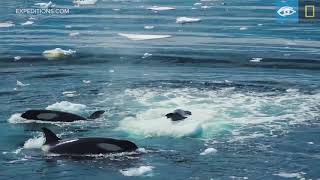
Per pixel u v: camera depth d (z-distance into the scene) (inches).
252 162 1776.6
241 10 5526.6
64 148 1833.2
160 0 6461.6
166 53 3533.5
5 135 2027.6
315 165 1748.3
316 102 2385.6
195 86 2694.4
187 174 1688.0
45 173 1694.1
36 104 2422.5
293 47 3676.2
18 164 1761.8
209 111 2255.2
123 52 3587.6
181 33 4303.6
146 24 4785.9
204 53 3518.7
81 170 1707.7
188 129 2020.2
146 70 3080.7
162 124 2095.2
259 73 2965.1
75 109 2325.3
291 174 1681.8
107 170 1707.7
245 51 3555.6
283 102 2390.5
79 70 3095.5
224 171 1710.1
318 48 3631.9
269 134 2010.3
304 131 2032.5
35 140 1948.8
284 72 2982.3
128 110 2314.2
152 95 2539.4
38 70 3097.9
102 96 2536.9
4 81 2834.6
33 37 4168.3
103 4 6190.9
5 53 3560.5
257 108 2308.1
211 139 1975.9
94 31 4441.4
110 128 2095.2
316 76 2876.5
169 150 1877.5
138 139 1984.5
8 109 2340.1
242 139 1968.5
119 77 2908.5
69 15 5344.5
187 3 6181.1
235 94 2529.5
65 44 3873.0
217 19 4980.3
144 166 1729.8
